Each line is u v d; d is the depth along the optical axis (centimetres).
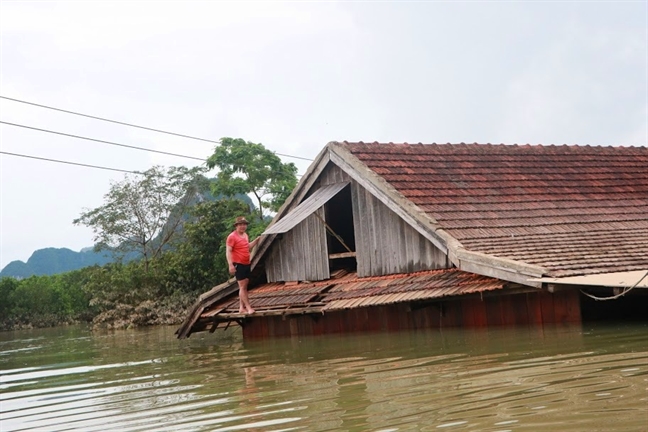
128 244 4659
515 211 1597
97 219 4578
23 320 4609
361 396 852
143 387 1132
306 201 1766
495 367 932
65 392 1177
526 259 1306
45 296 4703
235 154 3400
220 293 1883
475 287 1287
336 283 1708
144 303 3419
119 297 3594
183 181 4612
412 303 1427
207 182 4603
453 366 980
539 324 1268
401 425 689
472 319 1366
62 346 2370
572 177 1836
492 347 1109
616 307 1290
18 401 1134
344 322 1593
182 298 3369
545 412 671
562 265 1274
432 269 1513
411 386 873
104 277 3834
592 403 685
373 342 1362
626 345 994
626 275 1190
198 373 1238
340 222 1903
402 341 1314
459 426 659
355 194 1698
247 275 1681
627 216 1684
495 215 1555
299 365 1194
